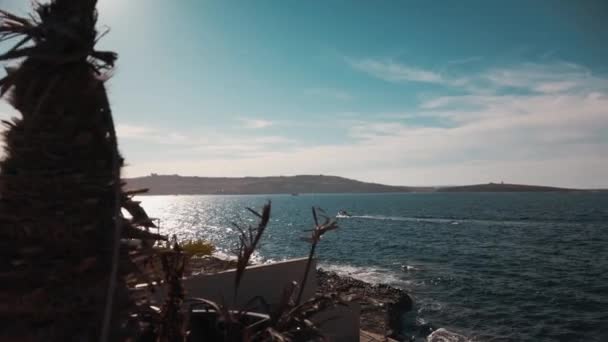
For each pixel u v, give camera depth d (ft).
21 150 6.61
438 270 115.75
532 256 143.02
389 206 554.05
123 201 7.59
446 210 444.14
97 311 6.81
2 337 6.42
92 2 7.39
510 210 432.66
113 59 7.53
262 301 11.62
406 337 58.95
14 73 6.85
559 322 67.92
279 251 159.33
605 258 137.59
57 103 6.90
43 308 6.46
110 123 7.29
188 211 479.00
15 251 6.59
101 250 6.94
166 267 10.12
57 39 6.91
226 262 27.96
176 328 10.05
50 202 6.54
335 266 123.44
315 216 11.41
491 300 82.02
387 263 128.88
